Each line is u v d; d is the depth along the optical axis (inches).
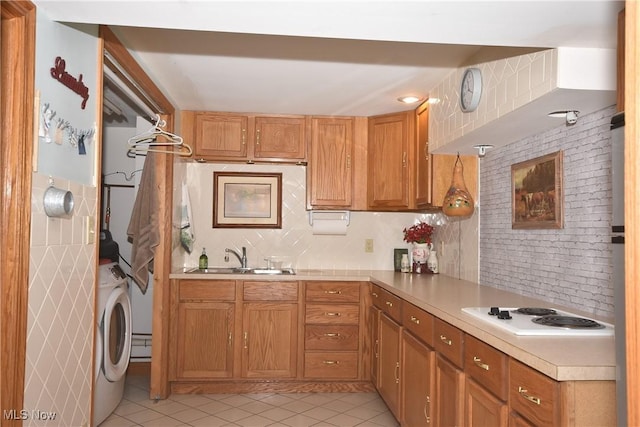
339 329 153.0
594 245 87.4
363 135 165.9
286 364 152.3
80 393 81.9
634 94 38.7
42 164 67.4
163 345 144.7
